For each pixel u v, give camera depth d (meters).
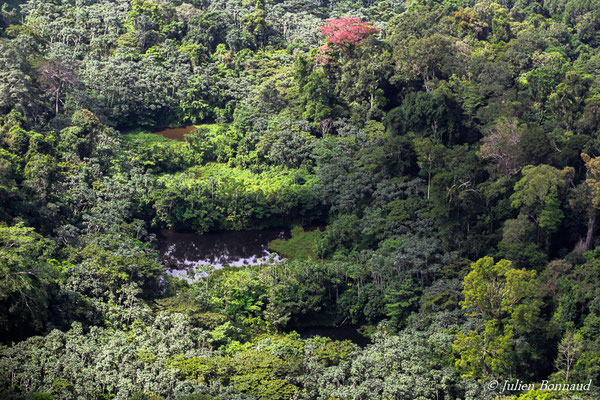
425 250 109.00
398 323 103.62
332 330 106.12
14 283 82.88
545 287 98.50
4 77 129.50
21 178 114.12
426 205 122.19
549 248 110.62
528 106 144.50
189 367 81.81
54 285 91.06
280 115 155.88
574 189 112.12
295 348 91.50
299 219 133.12
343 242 121.25
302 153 143.62
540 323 91.38
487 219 114.06
